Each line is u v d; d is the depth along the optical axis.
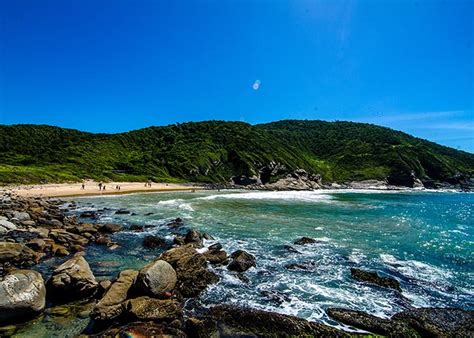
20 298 8.72
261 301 10.80
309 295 11.45
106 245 17.23
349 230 23.69
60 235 17.22
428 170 123.38
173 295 10.61
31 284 9.28
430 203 51.78
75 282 10.12
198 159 101.38
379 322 9.37
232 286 12.02
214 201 42.94
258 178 98.75
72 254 15.32
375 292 11.88
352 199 55.81
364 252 17.47
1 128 102.88
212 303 10.50
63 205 35.31
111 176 78.62
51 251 15.09
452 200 61.06
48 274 12.40
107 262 14.42
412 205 46.44
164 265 11.04
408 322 9.62
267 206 38.66
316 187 103.06
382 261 15.93
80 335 8.17
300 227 24.38
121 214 28.91
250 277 13.08
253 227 23.89
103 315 8.77
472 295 11.98
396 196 70.62
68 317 9.09
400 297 11.55
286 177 103.50
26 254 13.77
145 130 130.50
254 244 18.61
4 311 8.41
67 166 77.50
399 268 14.91
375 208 40.19
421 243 19.89
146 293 9.93
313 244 18.86
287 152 124.81
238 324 9.12
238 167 103.19
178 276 11.88
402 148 134.75
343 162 136.00
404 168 116.94
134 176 83.19
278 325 8.98
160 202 39.06
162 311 9.23
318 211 35.03
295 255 16.48
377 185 111.31
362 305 10.77
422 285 12.85
